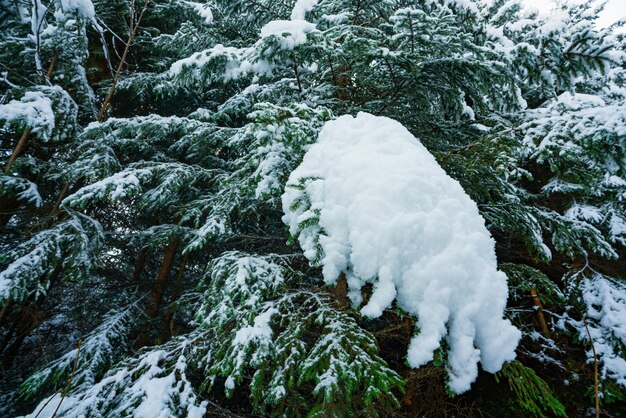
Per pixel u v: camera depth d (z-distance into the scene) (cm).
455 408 370
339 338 179
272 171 253
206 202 457
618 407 354
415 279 152
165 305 665
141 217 697
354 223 173
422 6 429
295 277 294
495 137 276
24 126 330
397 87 377
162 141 622
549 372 413
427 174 185
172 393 216
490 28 461
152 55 630
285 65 367
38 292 340
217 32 538
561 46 346
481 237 161
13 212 422
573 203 473
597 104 395
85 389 250
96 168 412
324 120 263
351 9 427
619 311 381
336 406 175
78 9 407
